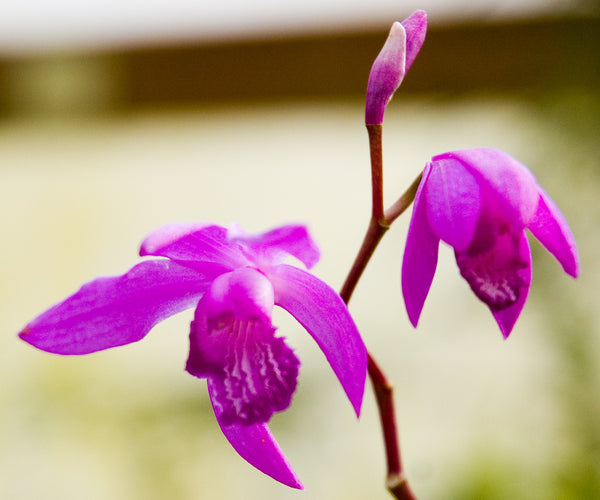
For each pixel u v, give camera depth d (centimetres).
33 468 62
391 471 33
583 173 46
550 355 51
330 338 32
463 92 58
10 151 72
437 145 61
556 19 52
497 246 32
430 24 58
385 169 66
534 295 46
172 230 32
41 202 72
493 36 57
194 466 57
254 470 58
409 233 31
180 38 65
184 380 57
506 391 59
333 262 66
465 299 53
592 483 43
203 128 70
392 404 32
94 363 64
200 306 33
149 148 71
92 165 72
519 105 53
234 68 65
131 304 33
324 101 66
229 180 70
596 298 46
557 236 32
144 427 56
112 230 71
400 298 61
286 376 33
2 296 70
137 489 58
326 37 63
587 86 48
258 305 32
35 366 66
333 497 58
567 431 45
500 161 31
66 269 71
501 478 46
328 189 68
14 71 67
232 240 32
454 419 60
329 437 56
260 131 70
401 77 32
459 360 60
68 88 68
